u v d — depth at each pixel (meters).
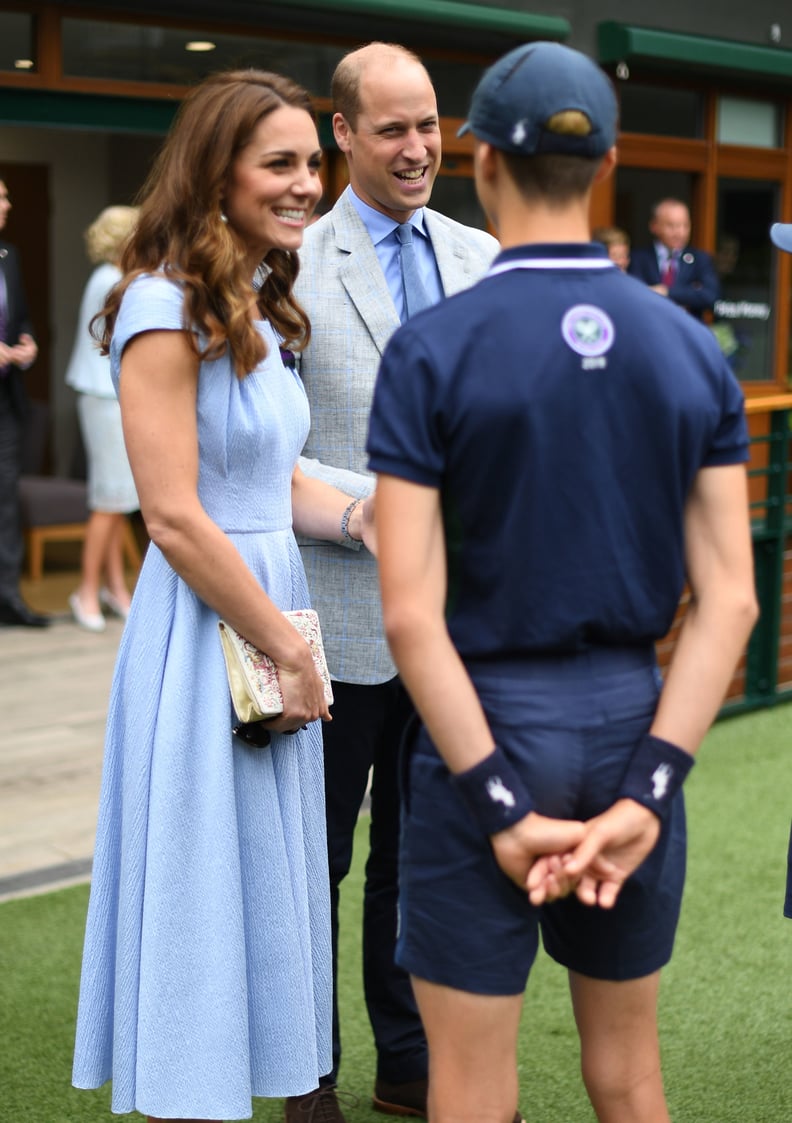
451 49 8.27
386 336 2.90
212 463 2.45
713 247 10.73
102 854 2.52
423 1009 1.97
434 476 1.79
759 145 10.98
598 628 1.83
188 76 7.26
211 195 2.38
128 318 2.37
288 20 7.50
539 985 3.74
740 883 4.39
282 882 2.50
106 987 2.51
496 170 1.86
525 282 1.81
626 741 1.86
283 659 2.45
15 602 7.77
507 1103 1.97
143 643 2.47
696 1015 3.56
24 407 7.69
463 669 1.80
